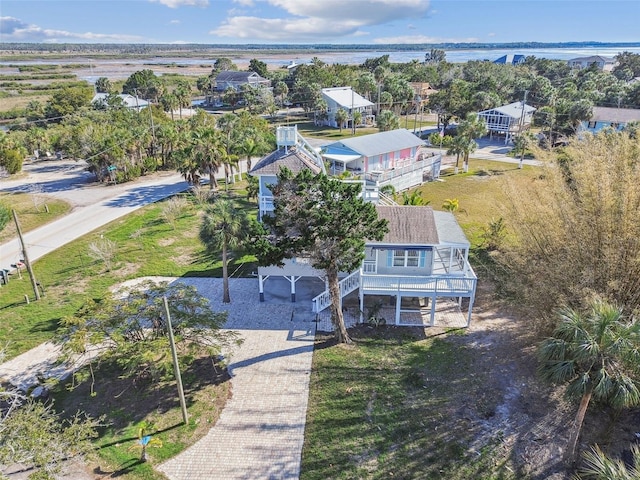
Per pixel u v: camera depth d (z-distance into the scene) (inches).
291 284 1003.3
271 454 614.9
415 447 622.8
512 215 912.3
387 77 4200.3
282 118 3858.3
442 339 872.3
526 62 6254.9
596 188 743.1
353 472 585.3
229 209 976.3
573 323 530.9
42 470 501.0
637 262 689.6
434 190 1898.4
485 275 1116.5
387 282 903.1
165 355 700.7
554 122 2440.9
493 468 589.9
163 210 1502.2
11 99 4495.6
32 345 869.2
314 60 5521.7
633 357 487.2
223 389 741.3
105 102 3474.4
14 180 2071.9
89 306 784.9
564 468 589.0
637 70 5315.0
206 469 592.1
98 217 1566.2
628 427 657.6
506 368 780.0
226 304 1005.2
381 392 729.0
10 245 1344.7
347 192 773.9
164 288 810.2
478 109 3093.0
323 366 794.8
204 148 1766.7
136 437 645.9
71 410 699.4
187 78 6638.8
